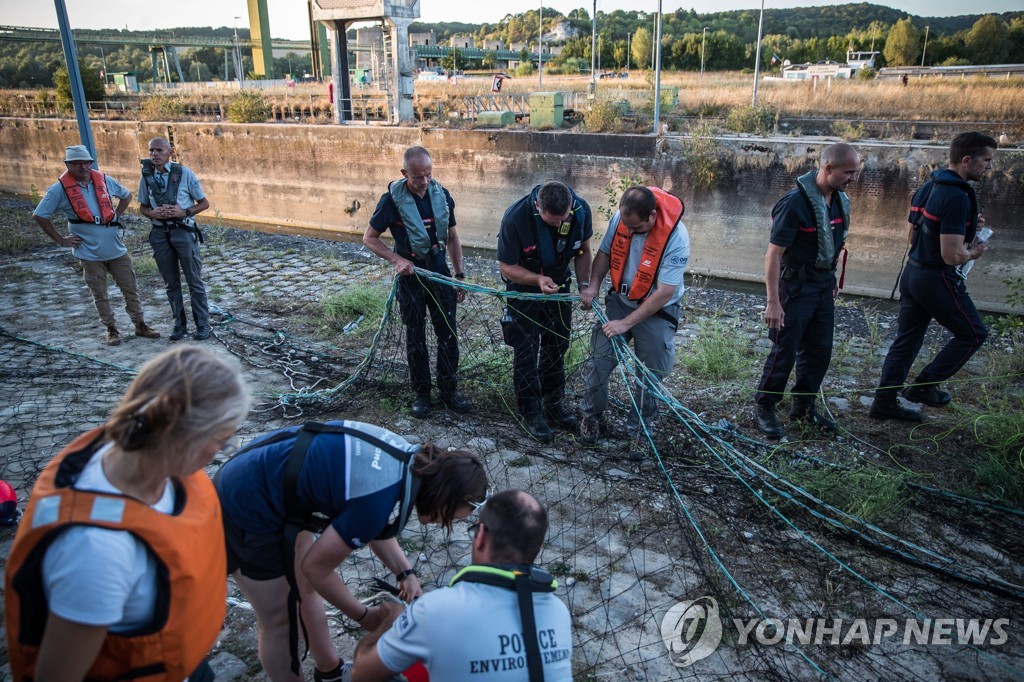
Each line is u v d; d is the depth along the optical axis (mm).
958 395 5492
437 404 5309
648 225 4121
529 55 81188
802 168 15586
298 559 2363
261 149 24922
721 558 3555
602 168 18344
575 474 4348
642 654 2949
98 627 1423
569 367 5367
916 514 3949
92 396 5406
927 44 74812
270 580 2293
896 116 19688
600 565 3514
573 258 4699
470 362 5703
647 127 19141
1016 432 4551
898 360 4953
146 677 1601
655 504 4020
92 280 6379
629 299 4391
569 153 18750
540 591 1863
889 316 7758
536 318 4594
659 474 4312
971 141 4398
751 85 29609
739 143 16219
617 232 4328
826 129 18891
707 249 17359
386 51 23719
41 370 5891
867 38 83562
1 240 10750
